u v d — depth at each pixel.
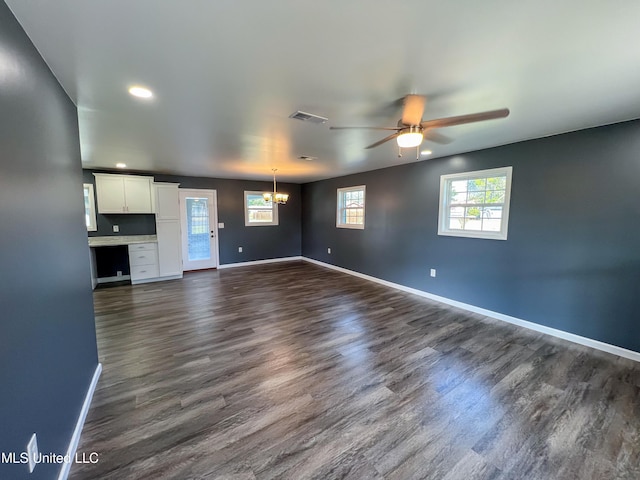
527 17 1.26
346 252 6.58
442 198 4.43
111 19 1.25
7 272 1.06
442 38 1.43
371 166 5.29
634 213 2.71
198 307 4.19
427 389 2.27
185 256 6.71
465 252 4.17
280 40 1.44
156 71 1.74
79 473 1.52
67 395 1.68
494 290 3.84
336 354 2.81
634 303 2.74
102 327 3.46
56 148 1.72
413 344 3.04
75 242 2.06
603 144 2.85
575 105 2.30
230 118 2.58
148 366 2.59
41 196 1.44
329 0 1.15
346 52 1.55
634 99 2.17
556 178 3.19
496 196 3.83
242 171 5.88
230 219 7.26
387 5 1.19
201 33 1.38
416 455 1.66
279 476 1.52
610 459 1.64
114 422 1.90
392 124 2.75
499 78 1.85
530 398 2.17
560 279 3.22
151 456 1.63
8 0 1.10
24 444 1.15
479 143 3.57
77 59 1.58
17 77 1.21
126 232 5.85
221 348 2.93
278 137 3.22
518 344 3.06
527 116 2.57
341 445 1.73
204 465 1.58
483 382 2.36
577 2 1.16
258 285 5.49
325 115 2.51
